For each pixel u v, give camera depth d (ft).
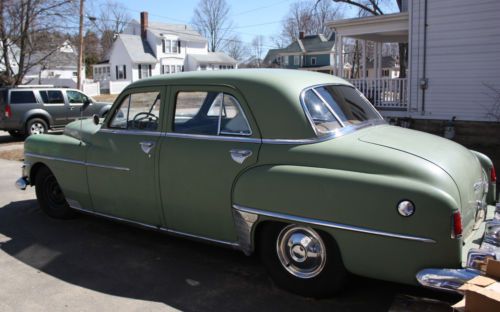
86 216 19.93
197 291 12.51
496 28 36.94
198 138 13.37
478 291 8.31
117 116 15.81
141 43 178.19
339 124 12.19
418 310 10.77
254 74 13.01
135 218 15.43
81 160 16.71
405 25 45.88
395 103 45.57
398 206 9.80
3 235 17.54
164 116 14.32
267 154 11.91
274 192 11.44
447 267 9.61
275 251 12.07
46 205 19.58
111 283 13.14
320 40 207.92
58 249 15.94
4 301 12.21
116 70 177.99
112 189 15.74
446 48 39.68
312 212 10.89
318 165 11.11
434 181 9.93
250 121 12.41
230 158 12.55
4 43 74.79
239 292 12.37
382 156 10.56
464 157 11.80
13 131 50.24
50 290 12.79
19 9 73.20
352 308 11.29
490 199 13.73
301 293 11.85
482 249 9.64
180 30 191.72
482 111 38.58
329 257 11.12
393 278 10.15
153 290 12.63
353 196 10.32
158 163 14.14
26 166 19.70
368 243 10.23
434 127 41.24
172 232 14.47
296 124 11.71
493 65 37.58
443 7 39.24
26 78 129.59
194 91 13.67
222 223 12.98
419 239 9.66
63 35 82.43
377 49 62.75
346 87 14.44
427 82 41.09
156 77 14.92
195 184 13.30
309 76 13.47
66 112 51.49
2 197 23.72
